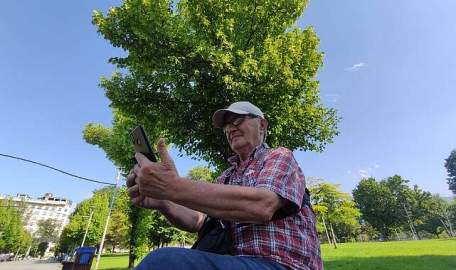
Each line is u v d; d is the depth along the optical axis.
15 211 55.31
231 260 0.95
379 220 58.97
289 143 7.23
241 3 6.71
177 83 6.48
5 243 51.38
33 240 71.19
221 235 1.22
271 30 6.92
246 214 0.91
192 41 5.96
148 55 5.90
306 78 6.43
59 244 53.41
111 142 13.34
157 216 29.73
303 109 7.22
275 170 1.11
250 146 1.63
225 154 6.72
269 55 5.77
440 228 58.72
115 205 42.19
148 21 5.72
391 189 61.34
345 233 57.88
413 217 58.69
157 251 0.90
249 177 1.35
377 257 13.32
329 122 7.70
